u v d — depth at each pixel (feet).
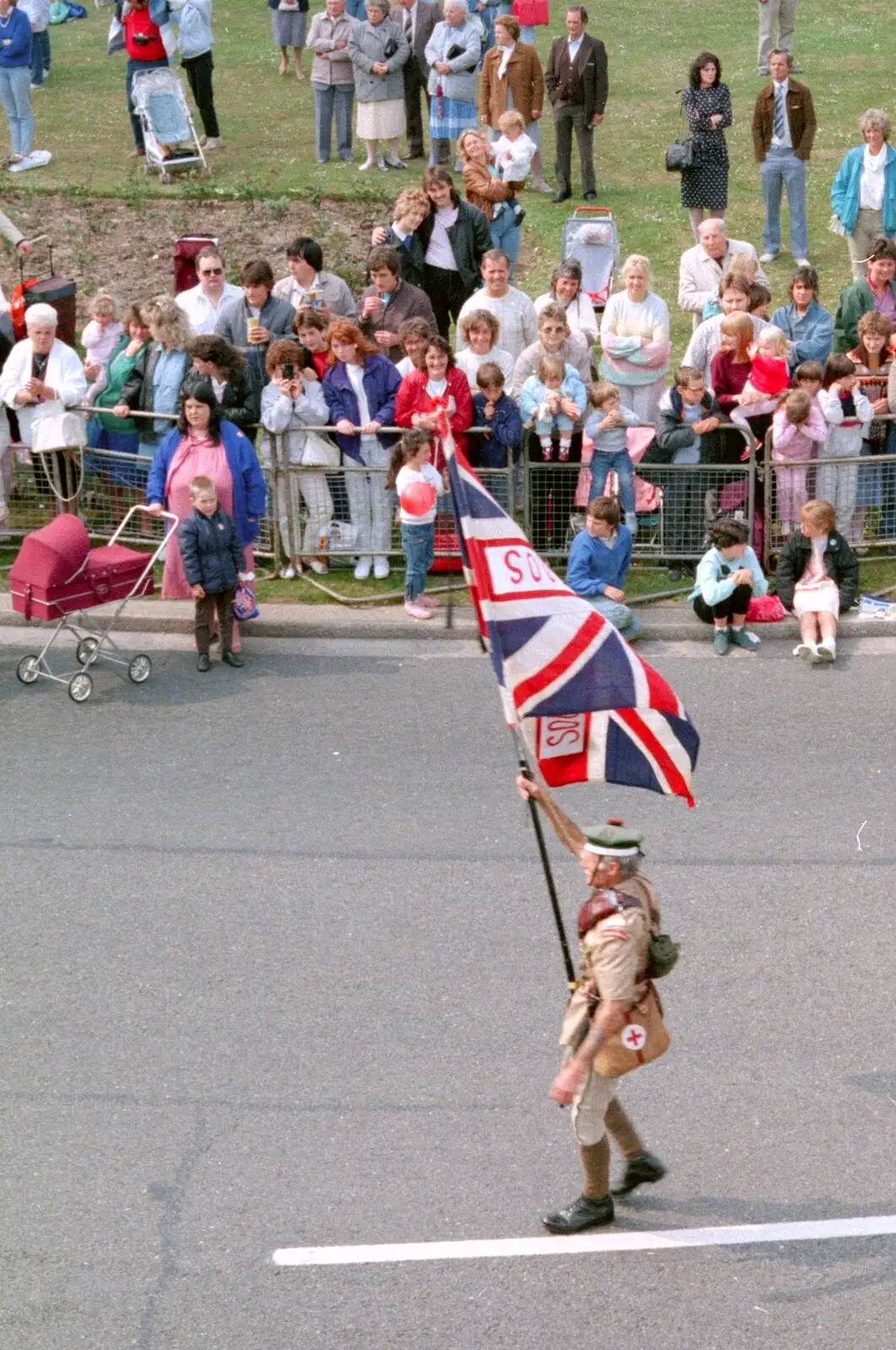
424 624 161.79
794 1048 104.32
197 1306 85.46
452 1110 99.25
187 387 156.87
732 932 115.44
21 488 179.42
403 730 143.84
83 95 311.06
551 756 101.65
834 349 191.11
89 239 249.96
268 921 117.39
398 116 259.19
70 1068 103.19
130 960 113.39
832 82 298.97
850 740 140.67
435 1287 86.48
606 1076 87.10
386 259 177.68
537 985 110.11
